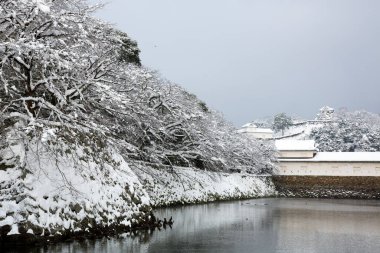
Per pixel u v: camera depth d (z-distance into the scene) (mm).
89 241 12992
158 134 28688
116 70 20016
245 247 13547
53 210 12336
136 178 18094
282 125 132500
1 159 12008
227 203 37188
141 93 26234
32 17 12516
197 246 13391
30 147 12648
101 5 14914
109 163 16516
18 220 11273
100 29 18297
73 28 14344
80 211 13242
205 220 21625
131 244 13023
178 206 30016
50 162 13078
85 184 14016
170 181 31078
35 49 11453
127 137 24812
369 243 14875
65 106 14883
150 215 17547
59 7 14539
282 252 12820
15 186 11680
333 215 26594
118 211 15148
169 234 15727
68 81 14617
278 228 18938
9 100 14039
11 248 10953
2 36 12945
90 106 18375
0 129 12375
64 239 12320
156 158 27625
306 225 20422
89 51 17203
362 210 31812
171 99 29203
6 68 14047
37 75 14586
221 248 13188
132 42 33500
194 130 30469
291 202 43469
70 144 14336
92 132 16062
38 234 11578
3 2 12641
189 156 31875
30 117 12203
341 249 13586
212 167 39000
